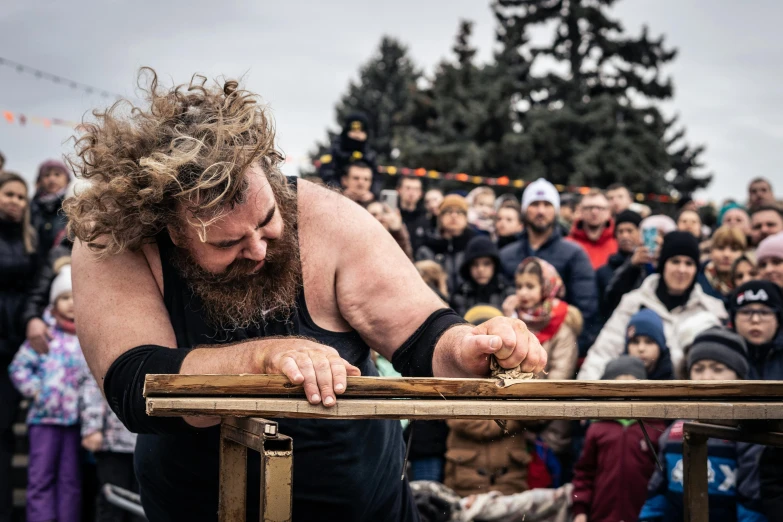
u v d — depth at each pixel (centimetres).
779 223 442
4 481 408
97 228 150
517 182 1080
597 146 1609
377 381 124
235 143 141
